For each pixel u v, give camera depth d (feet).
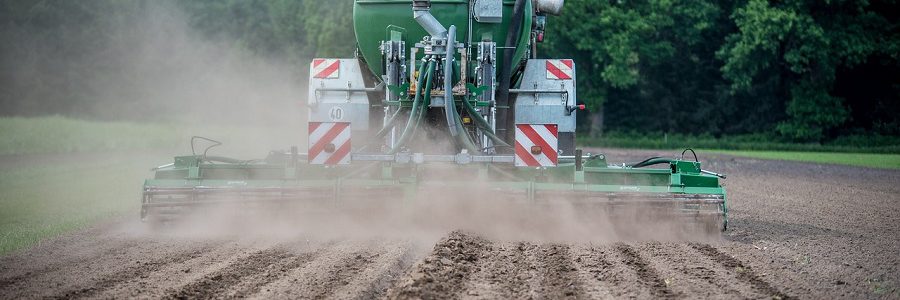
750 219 79.71
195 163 66.95
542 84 73.36
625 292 44.88
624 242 62.13
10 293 44.93
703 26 300.40
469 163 64.54
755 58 294.46
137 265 52.26
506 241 61.21
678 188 64.28
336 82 73.36
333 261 53.01
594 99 316.60
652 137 330.34
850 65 288.71
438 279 46.52
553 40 305.73
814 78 300.81
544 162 63.26
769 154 244.22
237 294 44.01
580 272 49.96
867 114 312.29
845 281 48.93
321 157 63.87
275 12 350.64
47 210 83.71
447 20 69.26
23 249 58.80
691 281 47.80
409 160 63.72
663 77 332.60
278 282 46.88
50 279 48.37
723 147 301.63
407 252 56.34
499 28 70.64
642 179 65.67
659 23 302.04
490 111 68.80
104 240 62.64
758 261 54.80
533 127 63.36
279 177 66.13
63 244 60.85
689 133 332.39
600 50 303.68
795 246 61.87
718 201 63.72
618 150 271.08
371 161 64.34
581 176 65.26
